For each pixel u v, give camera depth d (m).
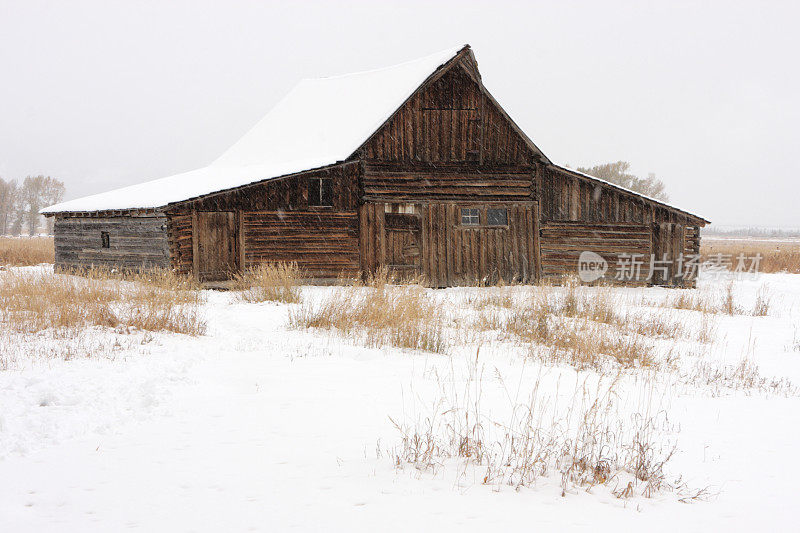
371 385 8.60
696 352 13.70
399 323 13.33
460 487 5.06
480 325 14.68
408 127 25.45
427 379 9.10
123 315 13.88
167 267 22.75
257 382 8.72
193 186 25.89
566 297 18.64
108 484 5.09
